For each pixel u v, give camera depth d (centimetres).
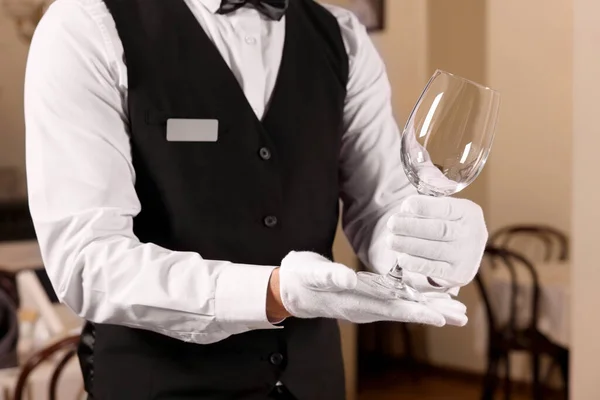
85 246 112
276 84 134
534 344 383
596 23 257
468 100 103
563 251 472
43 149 116
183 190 125
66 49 119
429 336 521
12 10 480
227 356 128
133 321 112
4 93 489
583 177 264
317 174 135
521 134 490
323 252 138
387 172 141
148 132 124
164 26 127
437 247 100
